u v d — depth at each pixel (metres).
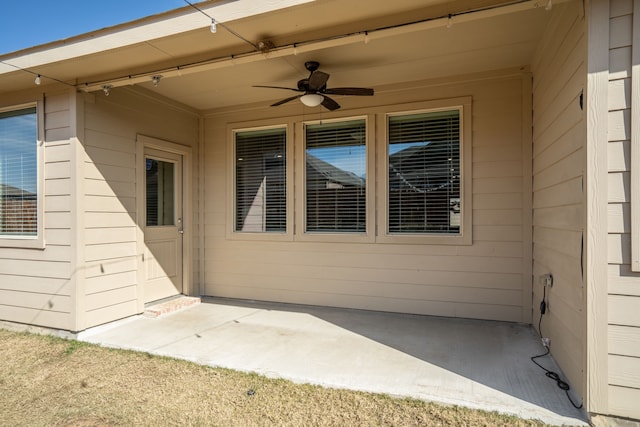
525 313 3.87
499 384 2.55
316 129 4.82
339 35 2.84
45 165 3.88
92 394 2.55
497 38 3.21
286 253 4.91
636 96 2.03
